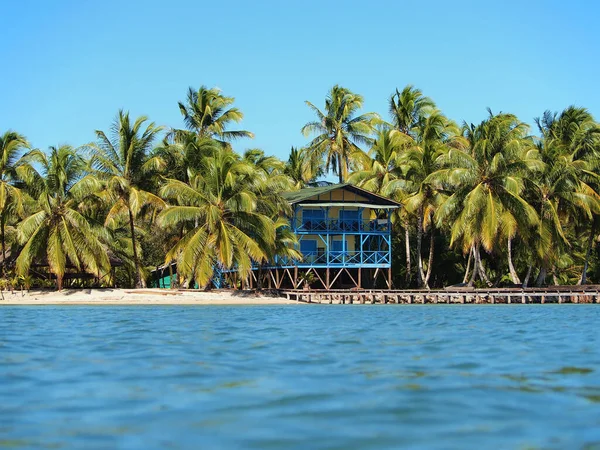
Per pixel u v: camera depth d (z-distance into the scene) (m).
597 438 8.70
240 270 47.66
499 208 51.34
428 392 11.58
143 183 52.69
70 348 17.81
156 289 51.62
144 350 17.36
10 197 49.78
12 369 14.11
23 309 39.75
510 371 13.80
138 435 8.91
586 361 15.29
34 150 49.94
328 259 54.19
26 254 46.97
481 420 9.64
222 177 49.22
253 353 16.77
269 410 10.27
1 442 8.61
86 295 48.03
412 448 8.30
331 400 10.95
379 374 13.43
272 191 52.12
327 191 54.69
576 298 51.25
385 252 56.50
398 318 31.53
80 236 48.47
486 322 28.73
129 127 51.84
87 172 50.88
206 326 25.62
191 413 10.09
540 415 9.92
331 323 27.77
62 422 9.59
